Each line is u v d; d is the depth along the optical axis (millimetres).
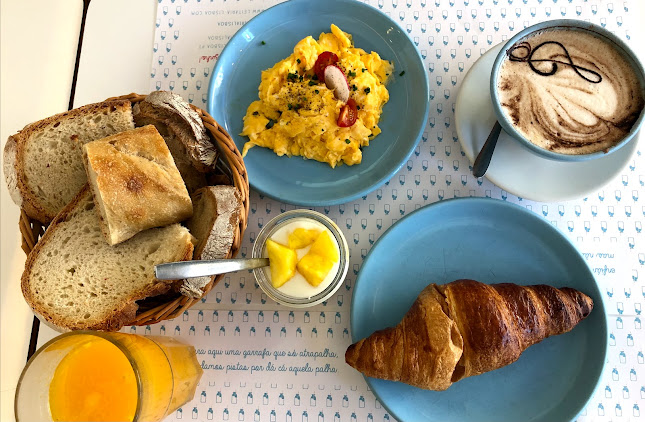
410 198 387
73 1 443
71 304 314
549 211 378
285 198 367
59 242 320
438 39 413
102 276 313
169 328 373
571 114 324
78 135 329
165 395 319
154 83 416
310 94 378
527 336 323
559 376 343
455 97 403
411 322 330
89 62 421
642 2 406
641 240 369
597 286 341
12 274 398
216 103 393
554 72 330
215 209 302
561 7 408
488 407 341
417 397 342
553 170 359
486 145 350
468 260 367
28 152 332
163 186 298
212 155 335
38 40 435
